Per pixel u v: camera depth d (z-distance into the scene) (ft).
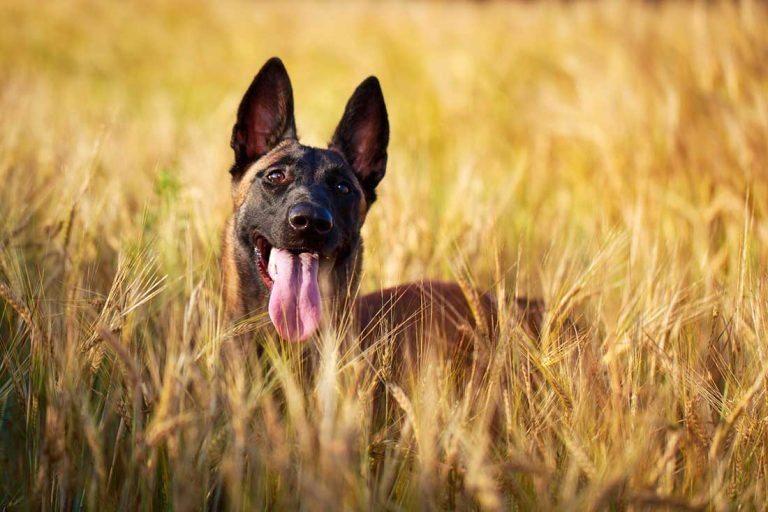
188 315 11.96
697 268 18.57
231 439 10.61
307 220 14.25
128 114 39.91
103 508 10.73
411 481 10.71
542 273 15.98
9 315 13.57
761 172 22.31
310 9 73.97
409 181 22.61
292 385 10.28
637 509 9.99
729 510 10.76
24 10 67.56
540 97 34.06
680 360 12.91
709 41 27.76
